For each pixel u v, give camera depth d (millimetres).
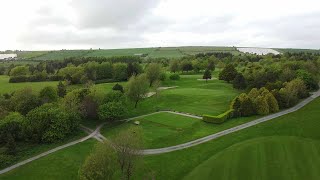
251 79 154000
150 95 142125
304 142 84188
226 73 169750
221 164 73812
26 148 86875
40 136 91375
